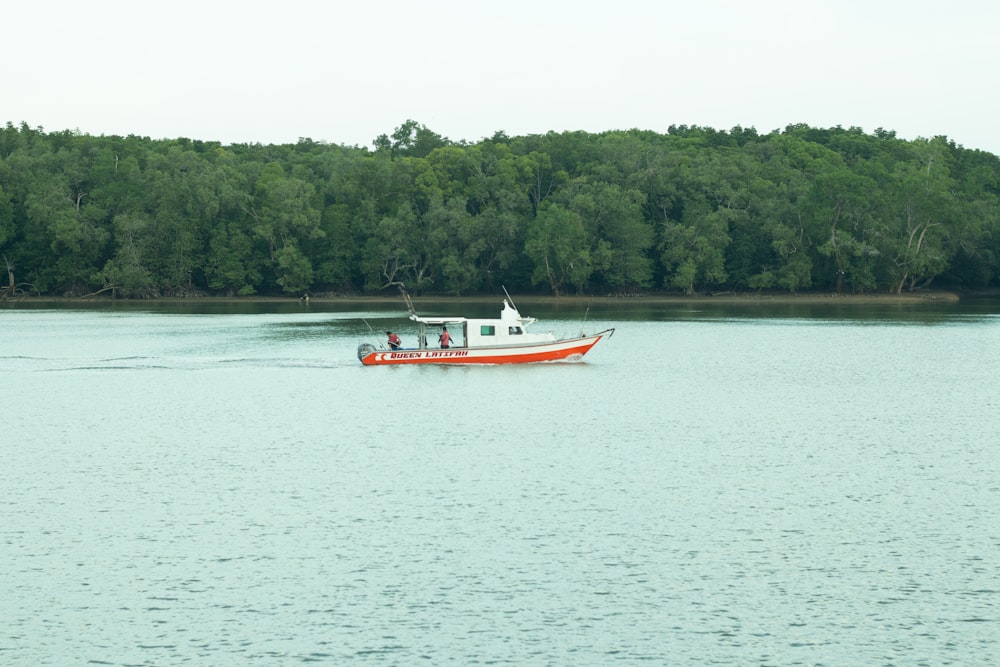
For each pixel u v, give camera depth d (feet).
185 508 211.00
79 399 357.00
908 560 178.81
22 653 145.89
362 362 440.45
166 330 646.33
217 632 152.05
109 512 208.23
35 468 246.68
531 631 151.94
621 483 229.25
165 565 177.47
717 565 176.76
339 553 182.91
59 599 163.63
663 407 333.21
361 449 266.98
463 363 438.81
